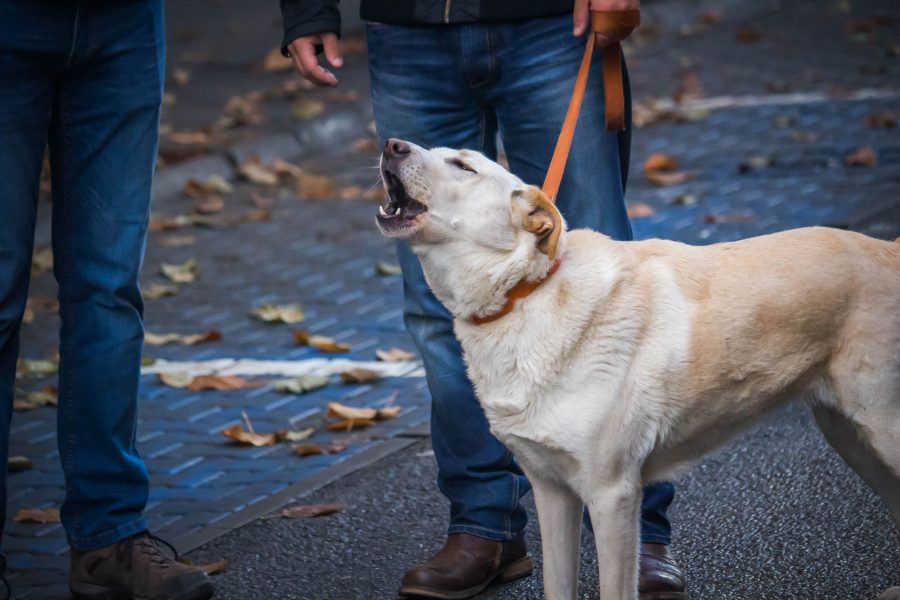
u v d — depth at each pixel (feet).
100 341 14.65
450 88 14.35
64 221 14.74
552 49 13.92
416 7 14.07
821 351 12.77
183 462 19.35
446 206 12.17
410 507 17.19
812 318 12.60
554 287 12.23
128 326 14.80
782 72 42.45
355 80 44.34
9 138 13.93
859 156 31.37
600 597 12.39
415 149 12.28
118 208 14.64
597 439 12.08
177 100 43.01
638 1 13.52
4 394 14.40
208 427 20.62
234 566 15.90
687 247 13.01
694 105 39.40
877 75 40.50
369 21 14.61
